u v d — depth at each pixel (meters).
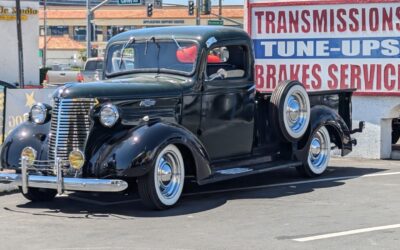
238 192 9.25
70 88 7.82
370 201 8.41
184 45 8.89
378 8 12.72
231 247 6.18
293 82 9.81
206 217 7.57
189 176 8.45
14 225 7.32
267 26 13.84
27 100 10.57
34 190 8.52
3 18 23.11
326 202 8.39
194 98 8.71
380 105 12.88
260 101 9.84
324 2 13.20
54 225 7.29
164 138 7.77
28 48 23.69
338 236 6.55
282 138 9.80
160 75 8.95
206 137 8.95
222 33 9.16
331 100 10.91
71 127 7.77
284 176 10.66
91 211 8.06
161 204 7.91
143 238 6.59
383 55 12.75
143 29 9.47
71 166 7.66
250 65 9.55
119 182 7.33
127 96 7.95
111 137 7.85
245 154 9.60
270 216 7.57
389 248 6.09
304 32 13.48
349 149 11.06
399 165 12.02
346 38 13.07
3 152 8.34
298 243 6.30
